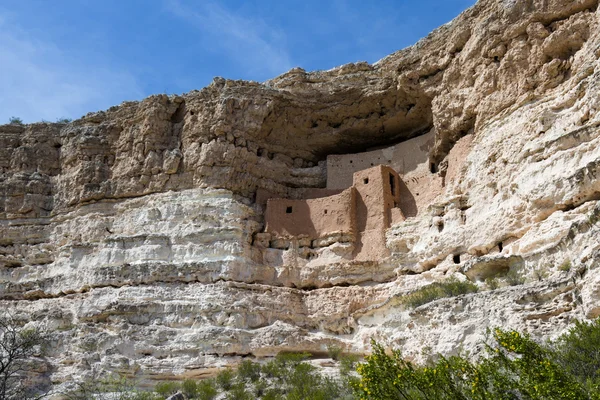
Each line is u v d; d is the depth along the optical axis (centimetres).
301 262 3070
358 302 2812
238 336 2697
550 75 2639
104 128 3619
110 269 3067
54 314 3016
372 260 2923
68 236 3438
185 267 2986
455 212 2722
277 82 3600
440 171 3028
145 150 3466
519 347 1250
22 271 3400
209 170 3322
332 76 3538
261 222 3250
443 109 3061
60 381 2634
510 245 2361
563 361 1398
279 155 3525
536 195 2311
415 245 2858
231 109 3422
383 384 1291
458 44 3066
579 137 2298
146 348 2725
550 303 1839
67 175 3616
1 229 3553
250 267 3009
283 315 2856
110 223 3375
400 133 3488
